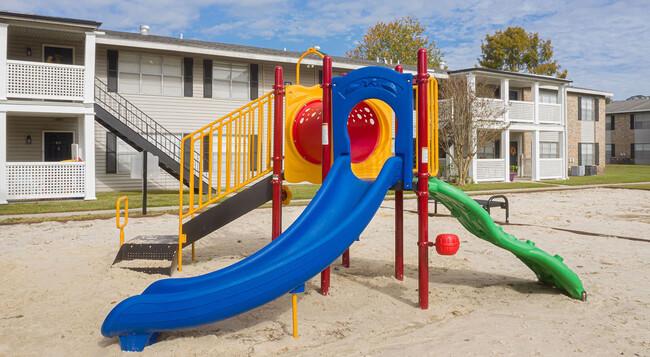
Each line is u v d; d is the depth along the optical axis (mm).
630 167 45062
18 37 17312
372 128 5707
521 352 3619
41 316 4516
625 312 4656
